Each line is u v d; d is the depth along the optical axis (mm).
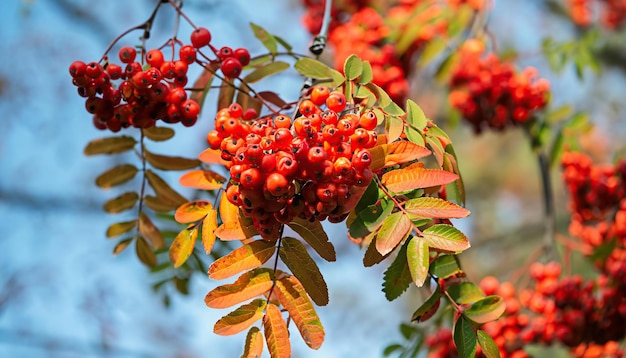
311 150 2068
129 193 3219
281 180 2051
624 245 4293
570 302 3865
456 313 2436
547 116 4734
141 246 3318
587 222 4664
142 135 3127
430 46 4590
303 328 2201
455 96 4824
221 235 2334
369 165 2184
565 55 4898
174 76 2656
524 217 9602
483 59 4750
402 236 2174
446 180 2246
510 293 3715
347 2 4809
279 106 2971
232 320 2189
